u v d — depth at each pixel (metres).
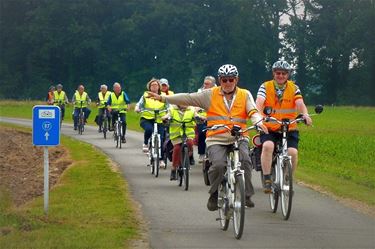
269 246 11.61
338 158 27.55
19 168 24.66
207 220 13.62
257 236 12.34
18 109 71.56
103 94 37.72
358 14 108.44
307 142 33.84
